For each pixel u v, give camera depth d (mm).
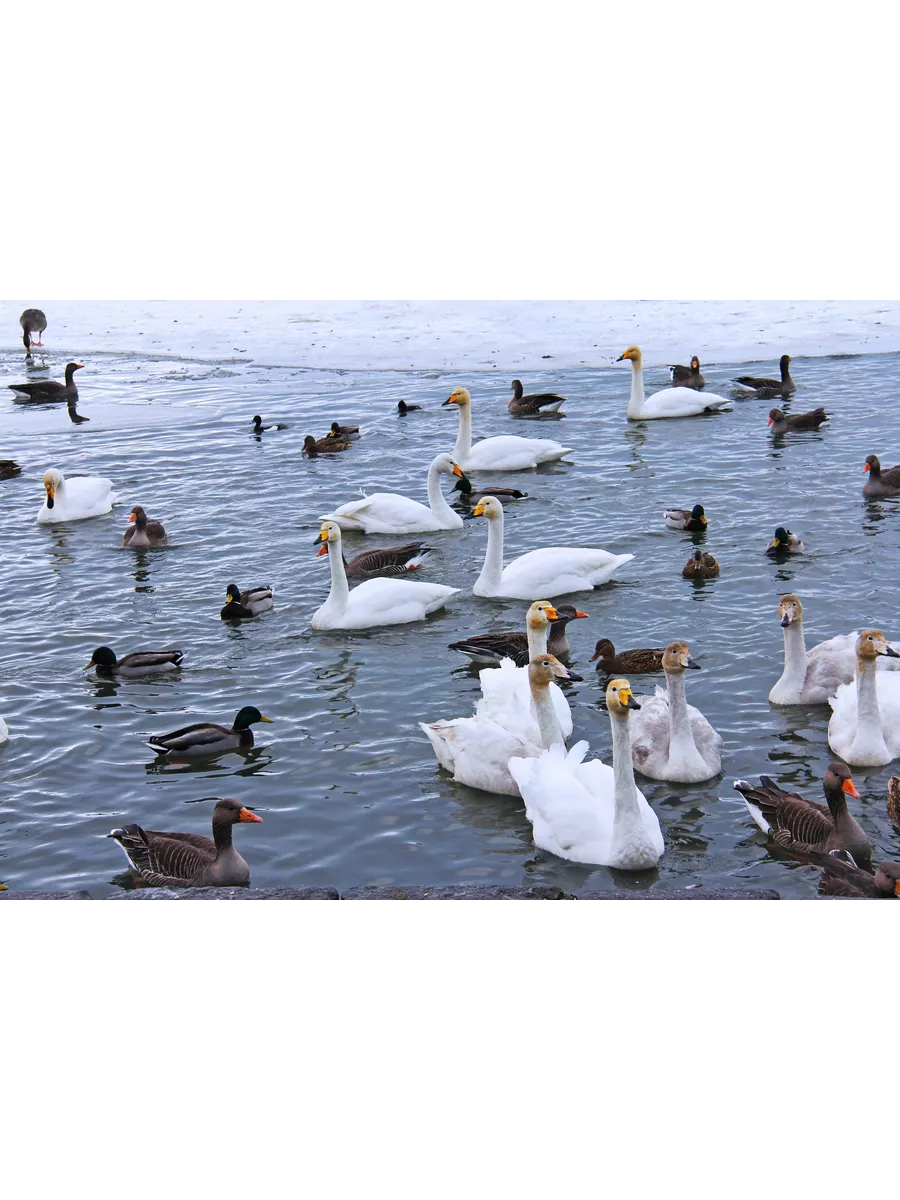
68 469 32656
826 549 24359
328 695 19047
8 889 14180
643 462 31281
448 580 24156
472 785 16281
